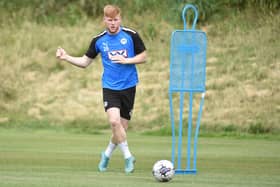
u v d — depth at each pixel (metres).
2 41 65.25
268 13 64.44
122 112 26.97
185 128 48.97
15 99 56.44
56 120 52.59
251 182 23.09
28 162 29.80
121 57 25.97
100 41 26.62
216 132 48.41
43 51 63.59
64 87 57.56
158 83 56.38
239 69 56.84
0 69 60.56
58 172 25.77
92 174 25.19
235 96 52.75
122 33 26.47
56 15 69.75
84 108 53.94
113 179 23.36
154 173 22.59
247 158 32.91
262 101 51.81
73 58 27.03
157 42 63.03
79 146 38.50
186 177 24.41
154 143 41.41
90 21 68.00
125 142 26.11
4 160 30.59
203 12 65.06
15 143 40.00
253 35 61.66
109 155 26.70
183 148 38.53
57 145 38.97
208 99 52.75
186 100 53.06
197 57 25.73
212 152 36.12
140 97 54.38
